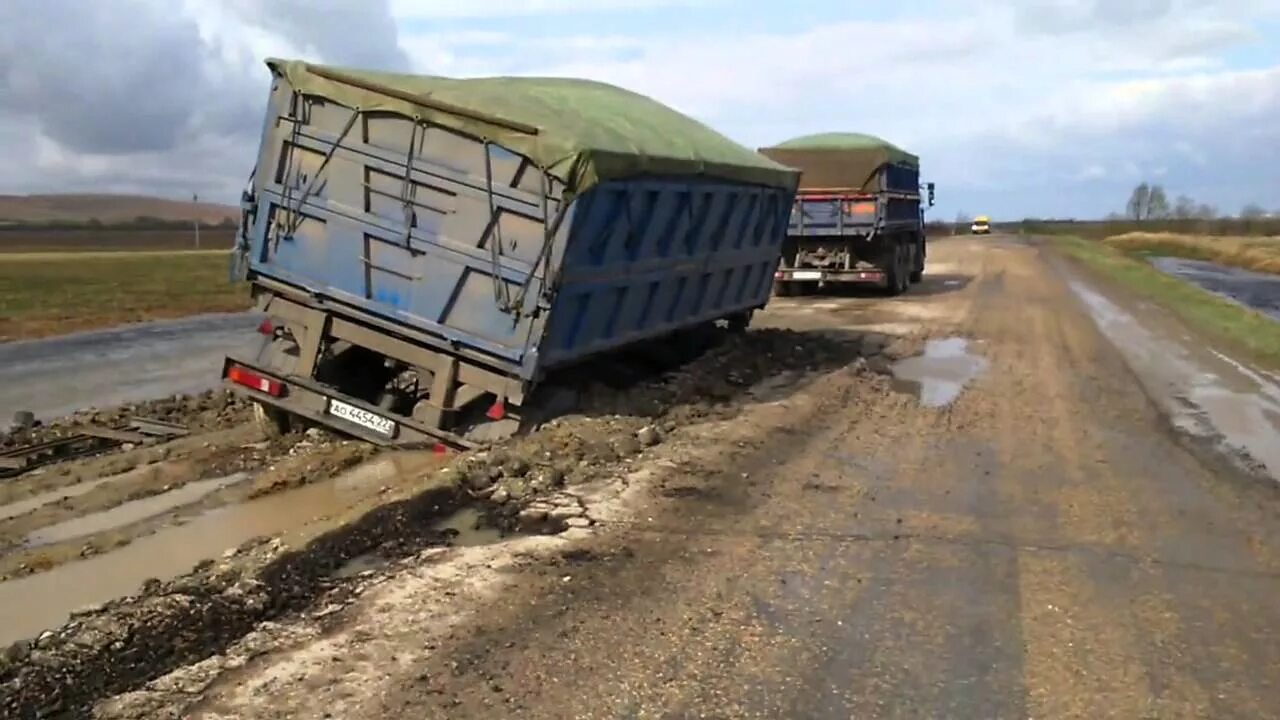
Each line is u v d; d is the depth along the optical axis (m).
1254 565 7.73
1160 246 83.12
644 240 11.86
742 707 5.38
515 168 9.69
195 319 23.17
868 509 8.95
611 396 12.31
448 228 9.88
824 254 28.17
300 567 7.03
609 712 5.27
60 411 12.95
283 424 11.02
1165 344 20.41
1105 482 10.02
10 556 7.71
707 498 9.10
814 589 7.05
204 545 7.93
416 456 10.24
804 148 27.66
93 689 5.39
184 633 5.98
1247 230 112.06
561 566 7.33
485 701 5.34
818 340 19.31
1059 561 7.74
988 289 33.16
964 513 8.91
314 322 10.38
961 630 6.43
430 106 9.78
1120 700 5.55
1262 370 17.33
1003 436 11.92
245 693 5.36
